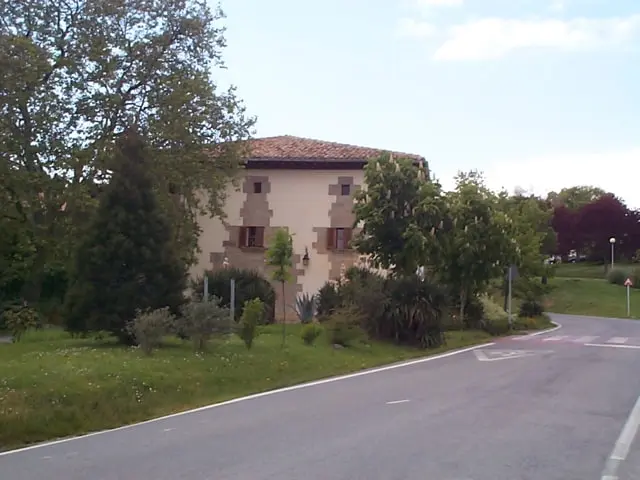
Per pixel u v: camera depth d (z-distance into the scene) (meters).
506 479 7.36
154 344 15.80
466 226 30.30
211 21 30.44
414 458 8.21
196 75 29.31
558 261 101.19
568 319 52.88
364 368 18.09
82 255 17.88
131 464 7.91
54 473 7.54
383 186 25.20
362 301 23.84
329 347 20.39
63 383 11.70
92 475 7.43
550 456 8.50
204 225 32.59
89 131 27.75
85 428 10.33
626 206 97.44
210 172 29.48
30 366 13.02
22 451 8.79
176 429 10.09
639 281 78.44
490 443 9.13
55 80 27.14
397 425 10.28
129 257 17.78
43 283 32.19
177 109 28.45
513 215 45.03
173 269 18.33
